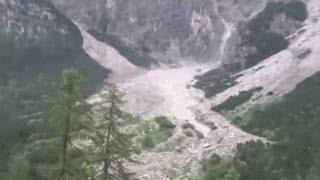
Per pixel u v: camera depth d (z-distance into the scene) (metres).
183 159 77.75
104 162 31.34
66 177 29.11
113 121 31.39
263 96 107.50
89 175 30.45
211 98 117.69
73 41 136.38
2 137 74.62
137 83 128.75
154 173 70.88
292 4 153.38
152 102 112.50
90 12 172.00
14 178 57.22
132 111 102.81
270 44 139.38
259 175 65.88
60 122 29.23
